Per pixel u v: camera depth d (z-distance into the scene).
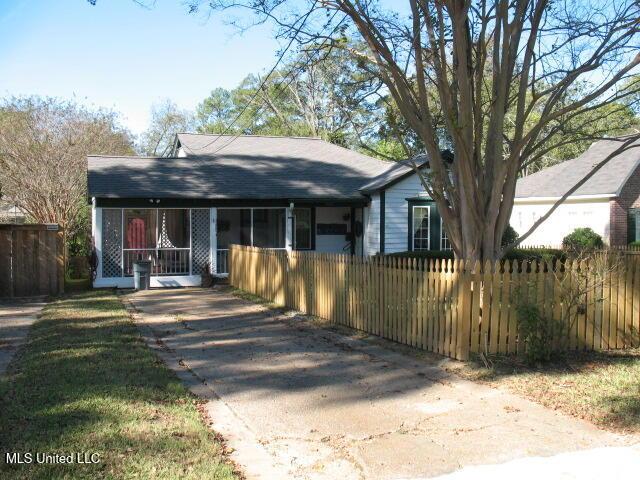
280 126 39.91
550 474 4.33
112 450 4.54
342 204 19.38
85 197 24.41
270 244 19.84
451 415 5.66
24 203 24.70
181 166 20.30
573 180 27.14
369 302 9.68
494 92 8.49
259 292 14.82
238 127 46.44
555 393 6.22
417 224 19.16
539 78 9.22
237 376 7.16
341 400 6.20
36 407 5.49
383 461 4.58
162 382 6.58
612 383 6.54
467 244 8.49
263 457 4.70
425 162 18.53
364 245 19.84
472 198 8.27
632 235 24.95
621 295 8.41
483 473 4.36
